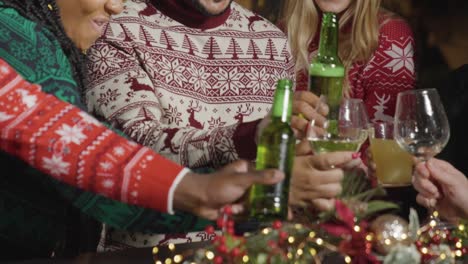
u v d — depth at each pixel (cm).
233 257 134
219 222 137
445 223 191
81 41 181
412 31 307
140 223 172
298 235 149
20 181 168
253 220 158
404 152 212
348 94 309
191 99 230
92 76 221
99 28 182
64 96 162
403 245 147
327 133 186
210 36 237
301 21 316
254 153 199
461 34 288
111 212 169
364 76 308
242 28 244
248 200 159
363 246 143
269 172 142
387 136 219
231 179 142
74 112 149
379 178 216
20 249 171
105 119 217
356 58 309
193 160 203
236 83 238
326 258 163
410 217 156
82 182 144
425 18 299
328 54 205
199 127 231
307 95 191
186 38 234
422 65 304
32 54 160
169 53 229
